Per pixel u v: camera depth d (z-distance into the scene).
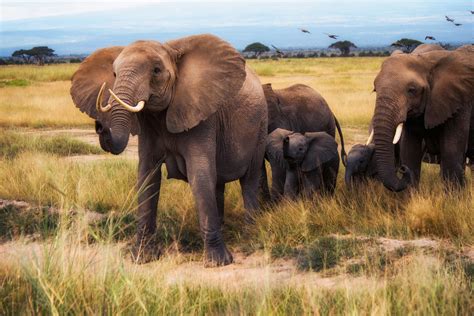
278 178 13.30
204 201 9.83
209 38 9.91
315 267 9.18
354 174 12.83
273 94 15.68
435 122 11.88
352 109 33.12
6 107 36.09
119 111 8.70
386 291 6.86
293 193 12.91
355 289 7.25
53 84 59.44
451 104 11.89
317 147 12.91
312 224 11.01
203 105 9.56
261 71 75.25
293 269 9.14
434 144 12.80
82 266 6.66
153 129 10.00
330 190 13.45
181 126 9.50
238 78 9.84
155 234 10.34
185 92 9.58
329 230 10.76
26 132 28.25
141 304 5.86
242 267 9.66
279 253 9.92
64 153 21.42
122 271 6.28
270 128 15.59
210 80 9.68
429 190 12.10
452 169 12.28
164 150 10.10
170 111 9.52
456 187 12.05
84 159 20.09
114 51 10.06
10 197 13.16
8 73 71.31
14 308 6.10
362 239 9.96
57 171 13.40
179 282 7.09
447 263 8.45
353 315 6.06
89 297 6.16
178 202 12.47
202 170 9.84
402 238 10.10
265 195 14.01
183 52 9.79
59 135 26.69
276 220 11.23
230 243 11.05
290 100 16.44
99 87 9.82
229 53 9.88
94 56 10.07
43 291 5.91
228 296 7.29
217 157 10.57
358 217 11.12
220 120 10.41
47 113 33.59
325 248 9.69
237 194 13.25
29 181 13.46
